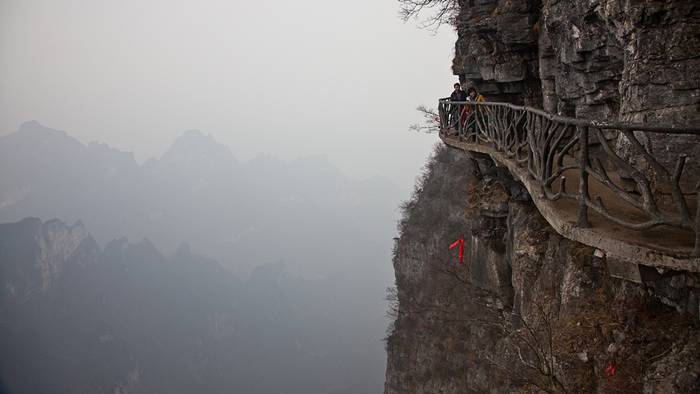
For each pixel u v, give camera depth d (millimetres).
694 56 5797
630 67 6594
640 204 3902
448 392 22016
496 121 9438
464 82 15445
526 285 10484
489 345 15125
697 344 5215
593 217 4941
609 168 8305
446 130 14414
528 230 11031
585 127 4410
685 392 5051
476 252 14602
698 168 5488
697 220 3561
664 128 3619
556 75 9922
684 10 5867
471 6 14008
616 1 6684
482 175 14453
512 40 11414
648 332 5883
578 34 8430
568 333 7305
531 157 6371
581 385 6637
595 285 7516
